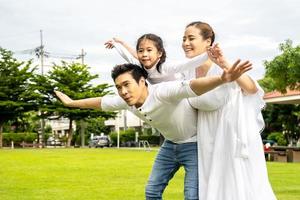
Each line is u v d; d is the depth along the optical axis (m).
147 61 3.77
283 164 16.47
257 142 3.61
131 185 9.38
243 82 3.48
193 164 3.81
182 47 3.82
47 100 42.81
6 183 9.77
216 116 3.66
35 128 54.91
